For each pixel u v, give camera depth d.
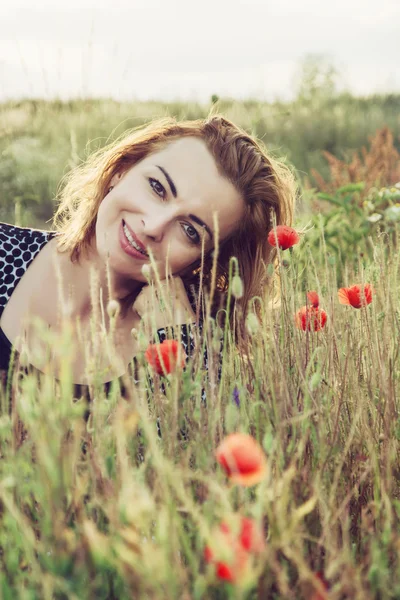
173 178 1.81
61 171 6.13
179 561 0.93
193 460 1.24
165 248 1.82
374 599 1.03
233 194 1.92
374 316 1.60
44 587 0.89
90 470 1.05
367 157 5.11
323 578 1.06
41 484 0.91
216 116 2.00
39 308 1.88
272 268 1.56
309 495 1.15
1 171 6.03
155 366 1.21
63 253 1.92
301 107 11.77
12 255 1.91
